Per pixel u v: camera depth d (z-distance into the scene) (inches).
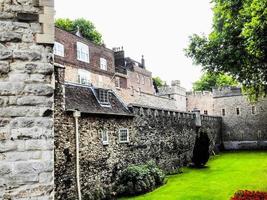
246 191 708.0
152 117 1073.5
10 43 240.5
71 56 1337.4
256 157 1498.5
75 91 781.3
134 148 930.7
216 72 885.2
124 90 1665.8
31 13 246.4
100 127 783.7
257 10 604.7
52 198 235.0
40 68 243.8
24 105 237.9
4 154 230.2
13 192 228.7
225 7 776.9
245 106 2027.6
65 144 655.1
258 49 649.0
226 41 812.6
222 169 1167.6
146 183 813.9
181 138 1315.2
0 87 235.1
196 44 886.4
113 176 805.9
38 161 235.1
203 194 768.9
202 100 2324.1
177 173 1113.4
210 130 1775.3
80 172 693.9
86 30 2026.3
